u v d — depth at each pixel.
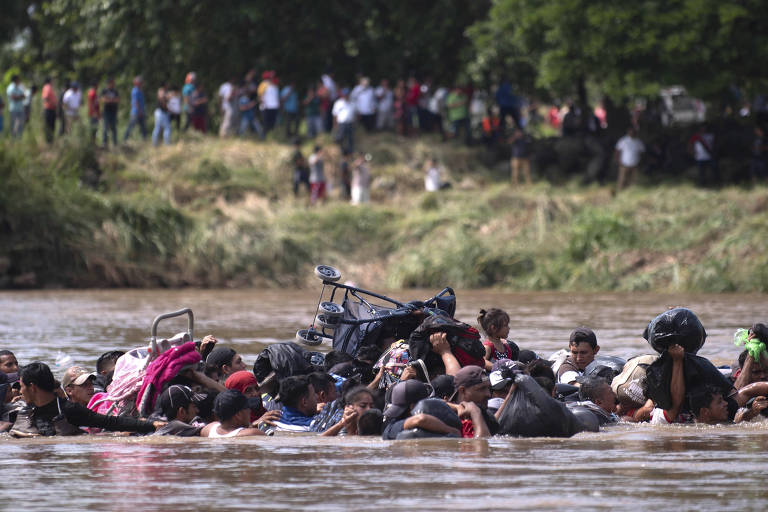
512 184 111.25
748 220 92.56
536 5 108.56
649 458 21.77
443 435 25.08
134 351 30.69
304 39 124.19
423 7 125.06
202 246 98.62
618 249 93.50
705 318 60.50
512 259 95.81
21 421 27.61
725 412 27.97
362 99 118.50
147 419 28.06
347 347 31.75
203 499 18.12
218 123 129.25
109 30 124.12
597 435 25.61
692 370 27.97
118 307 73.00
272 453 23.00
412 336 29.11
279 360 30.22
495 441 24.44
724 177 109.56
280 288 97.00
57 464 21.89
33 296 85.00
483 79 122.62
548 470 20.39
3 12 140.88
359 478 19.78
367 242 102.44
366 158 114.25
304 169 108.94
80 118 111.25
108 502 18.03
